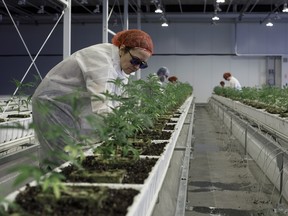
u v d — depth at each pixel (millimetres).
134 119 2062
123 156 1876
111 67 2303
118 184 1386
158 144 2361
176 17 15477
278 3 13609
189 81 16406
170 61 16391
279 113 4551
